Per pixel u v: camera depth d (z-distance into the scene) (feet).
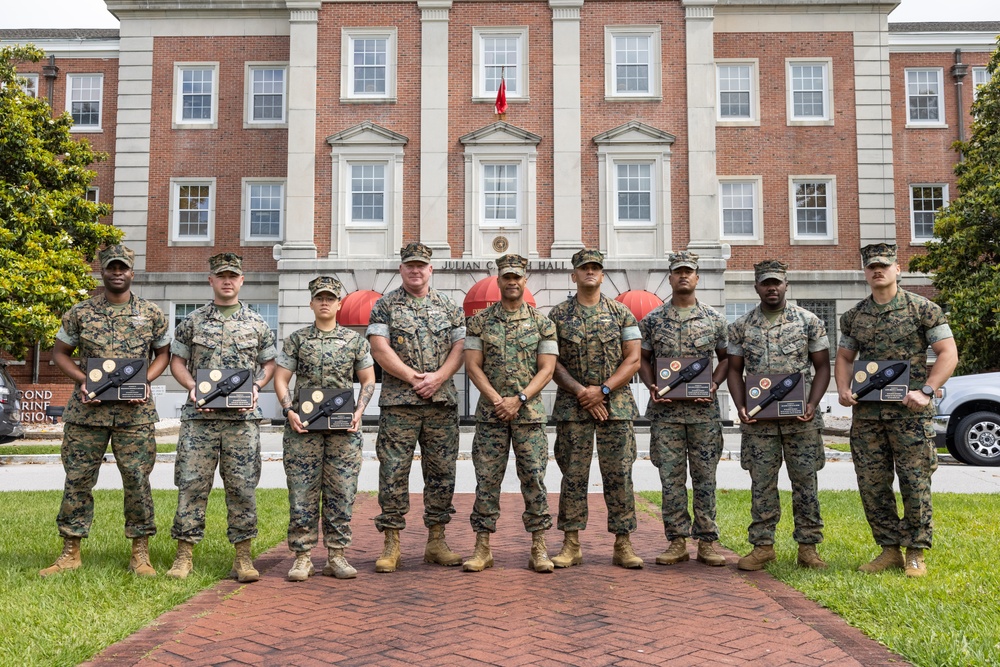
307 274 80.07
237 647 16.15
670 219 80.79
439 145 81.30
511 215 81.15
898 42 94.84
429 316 23.29
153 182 90.38
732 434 71.46
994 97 73.51
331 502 22.33
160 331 23.00
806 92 89.76
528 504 22.97
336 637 16.75
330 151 81.76
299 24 82.69
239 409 21.83
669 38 82.69
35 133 72.90
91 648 15.69
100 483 40.98
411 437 23.04
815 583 20.31
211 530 27.84
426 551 23.85
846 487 39.29
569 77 81.97
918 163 94.38
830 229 88.89
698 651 15.80
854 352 22.94
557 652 15.78
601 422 23.22
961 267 73.46
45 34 98.53
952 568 21.61
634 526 23.29
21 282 59.52
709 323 24.00
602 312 23.45
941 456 54.85
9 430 56.13
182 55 90.84
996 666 14.08
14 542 25.09
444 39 82.38
